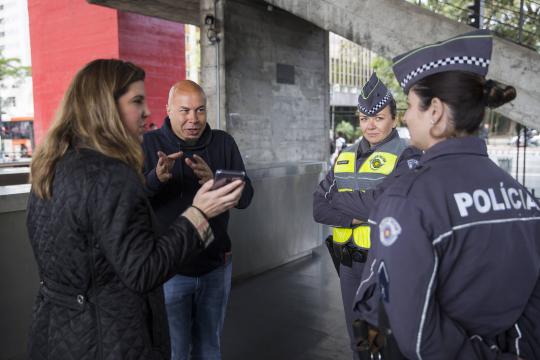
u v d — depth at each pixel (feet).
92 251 3.47
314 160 18.02
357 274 6.60
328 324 10.12
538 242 3.00
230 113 14.11
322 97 18.24
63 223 3.45
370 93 6.52
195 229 3.67
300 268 14.52
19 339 8.79
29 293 8.93
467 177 2.86
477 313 2.84
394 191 2.89
